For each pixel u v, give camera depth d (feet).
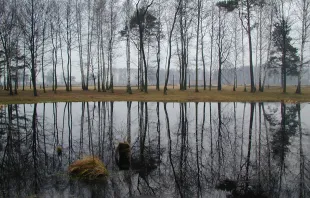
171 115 66.39
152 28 130.62
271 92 113.50
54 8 124.26
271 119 59.16
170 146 38.11
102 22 126.00
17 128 51.67
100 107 82.43
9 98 101.65
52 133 46.96
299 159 31.50
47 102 96.32
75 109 78.13
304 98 99.09
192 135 45.06
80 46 132.26
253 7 113.19
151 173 27.17
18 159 32.17
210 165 29.68
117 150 33.01
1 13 108.47
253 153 34.24
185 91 120.26
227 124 54.39
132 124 55.11
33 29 108.88
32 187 23.61
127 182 24.76
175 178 25.84
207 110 74.69
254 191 22.82
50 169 28.27
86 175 25.84
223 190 23.12
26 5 107.96
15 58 135.64
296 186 23.80
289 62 152.97
